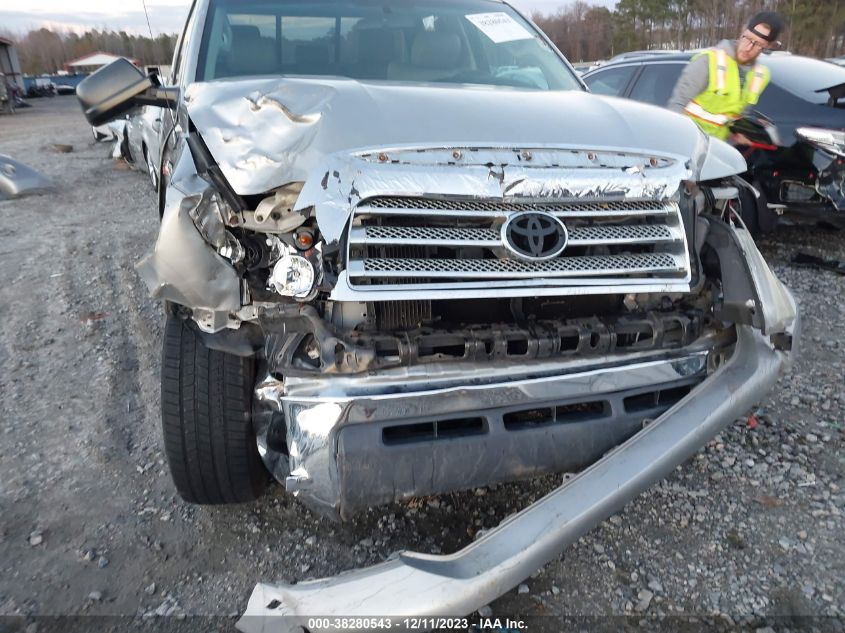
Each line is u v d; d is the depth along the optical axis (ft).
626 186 7.94
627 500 7.29
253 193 7.18
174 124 9.98
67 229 24.16
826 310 16.33
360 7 12.59
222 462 8.34
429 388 7.24
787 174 19.34
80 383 13.21
